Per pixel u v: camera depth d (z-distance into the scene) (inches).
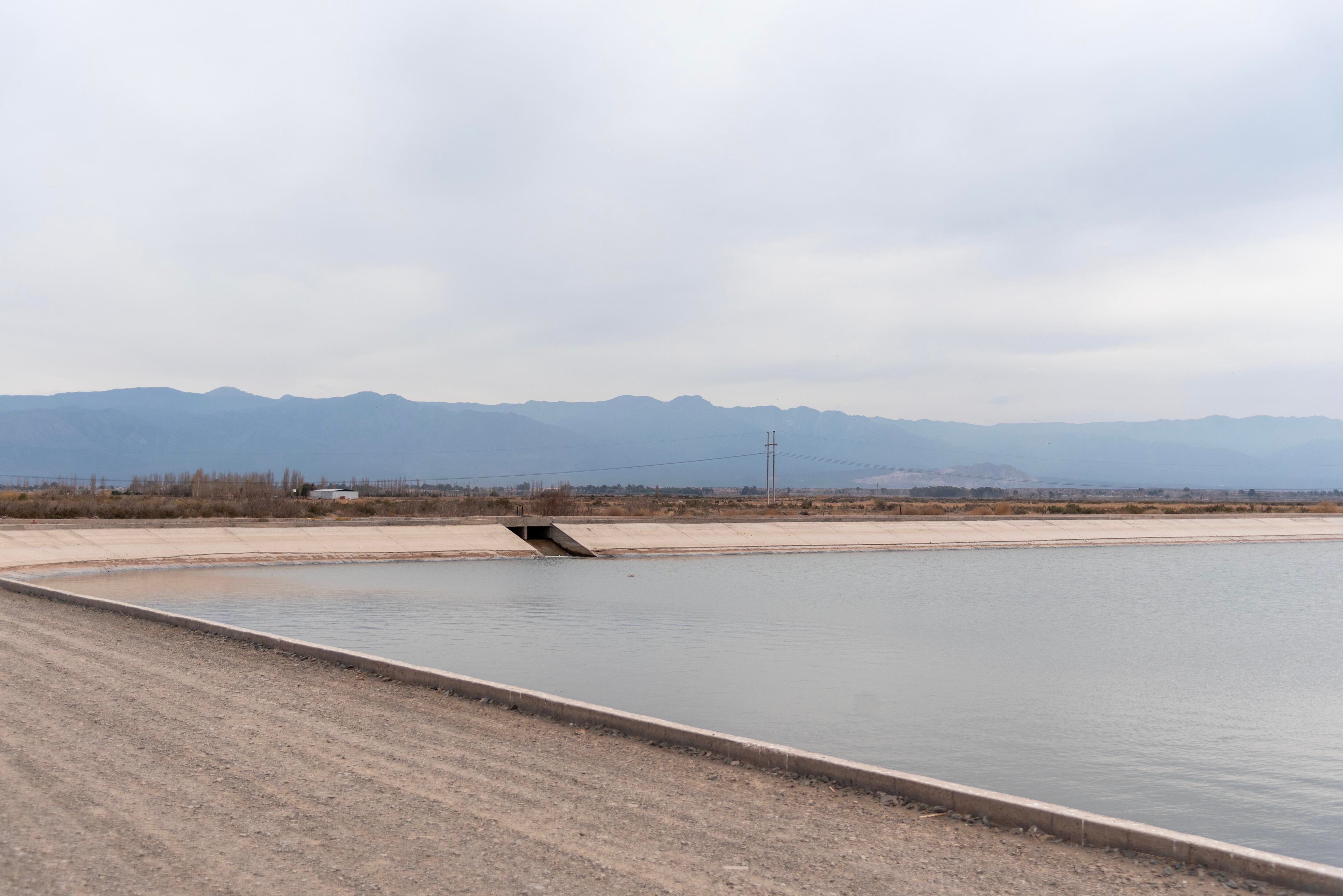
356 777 379.2
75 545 1814.7
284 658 689.6
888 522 2886.3
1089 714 733.9
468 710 529.7
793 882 282.7
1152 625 1304.1
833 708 727.7
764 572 2018.9
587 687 796.6
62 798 333.1
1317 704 792.9
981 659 998.4
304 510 3378.4
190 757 397.4
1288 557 2578.7
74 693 522.3
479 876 277.1
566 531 2426.2
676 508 4638.3
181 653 693.9
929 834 337.7
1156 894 283.3
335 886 265.1
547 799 361.4
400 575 1831.9
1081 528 3085.6
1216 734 674.8
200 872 271.0
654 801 365.4
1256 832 457.7
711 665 918.4
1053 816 339.6
